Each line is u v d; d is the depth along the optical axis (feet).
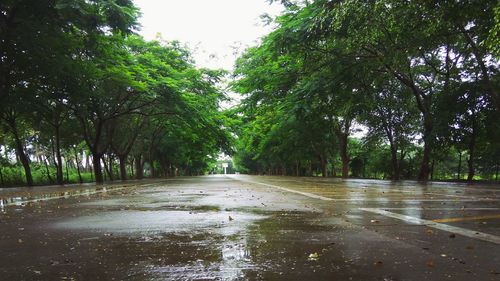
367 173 173.68
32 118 84.12
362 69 71.82
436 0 45.09
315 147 149.79
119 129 125.70
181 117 111.55
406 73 81.15
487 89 70.38
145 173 261.65
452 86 79.00
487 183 74.02
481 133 80.43
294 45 65.77
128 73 82.84
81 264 12.85
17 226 20.68
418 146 120.47
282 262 12.91
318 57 74.08
